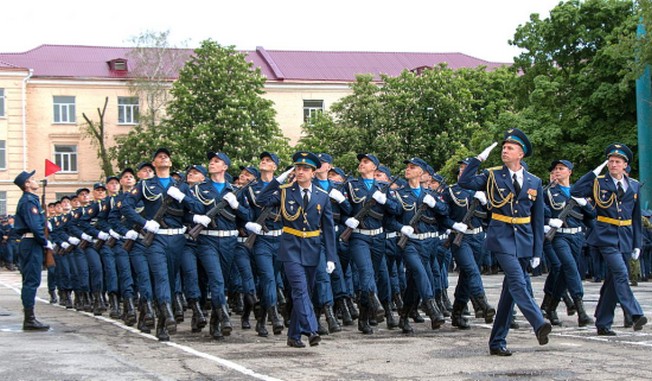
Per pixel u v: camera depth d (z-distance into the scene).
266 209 11.38
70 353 9.94
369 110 39.22
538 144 28.66
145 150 41.03
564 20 30.12
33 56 49.19
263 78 40.22
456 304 12.20
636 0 24.58
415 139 39.19
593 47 30.50
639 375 8.10
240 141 37.75
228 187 11.68
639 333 11.24
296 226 10.09
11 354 9.87
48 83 47.38
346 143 39.31
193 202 11.30
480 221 12.66
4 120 46.41
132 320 13.12
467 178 9.52
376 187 12.02
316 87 50.47
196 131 37.34
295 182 10.30
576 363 8.81
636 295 17.44
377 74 52.38
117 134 47.41
